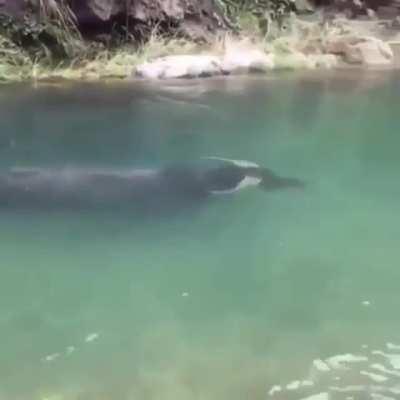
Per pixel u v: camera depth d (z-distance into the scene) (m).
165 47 10.55
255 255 4.18
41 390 2.81
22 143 6.20
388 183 5.46
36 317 3.44
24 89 8.52
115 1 10.54
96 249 4.23
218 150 6.17
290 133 6.84
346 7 14.27
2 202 4.76
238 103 8.09
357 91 8.94
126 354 3.10
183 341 3.22
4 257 4.10
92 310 3.52
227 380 2.89
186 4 11.31
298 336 3.26
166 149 6.12
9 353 3.10
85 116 7.27
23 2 9.86
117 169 5.34
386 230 4.56
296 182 5.42
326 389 2.83
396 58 11.59
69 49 9.95
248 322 3.40
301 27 12.52
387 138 6.77
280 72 10.21
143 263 4.07
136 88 8.76
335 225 4.62
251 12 12.59
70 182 5.03
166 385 2.85
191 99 8.23
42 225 4.50
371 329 3.34
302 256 4.18
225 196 5.05
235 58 10.15
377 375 2.93
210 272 3.96
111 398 2.76
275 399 2.75
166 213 4.72
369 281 3.86
